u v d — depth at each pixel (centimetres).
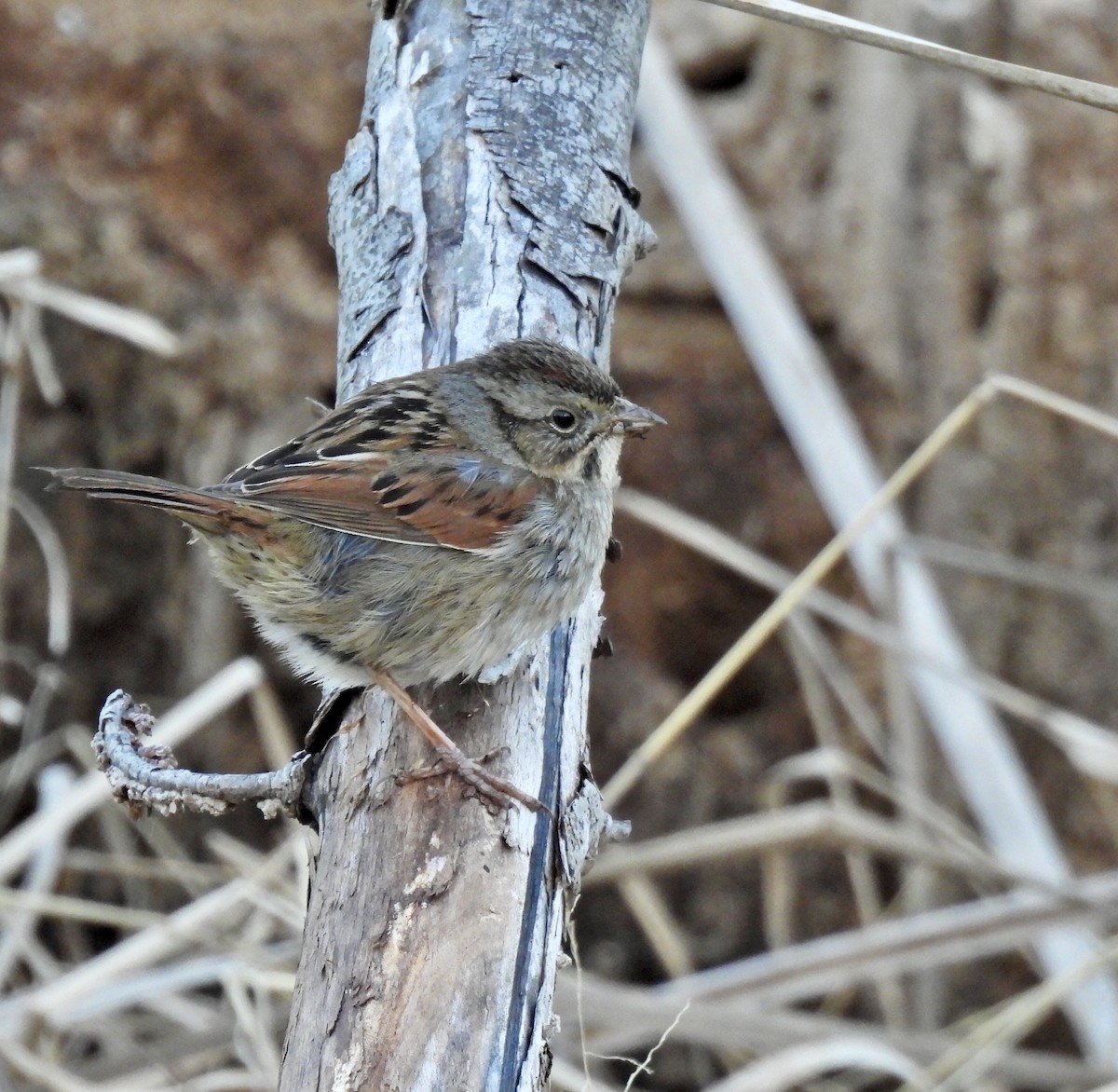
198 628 1230
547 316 721
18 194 1209
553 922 573
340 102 1266
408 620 709
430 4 788
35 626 1236
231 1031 930
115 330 995
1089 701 1241
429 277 727
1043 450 1241
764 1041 934
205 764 1244
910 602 1067
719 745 1256
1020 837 1032
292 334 1227
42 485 1219
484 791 594
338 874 580
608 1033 939
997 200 1248
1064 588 1091
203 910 909
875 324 1266
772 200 1298
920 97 1257
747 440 1270
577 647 712
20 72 1231
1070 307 1241
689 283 1291
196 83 1244
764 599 1267
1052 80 660
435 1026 525
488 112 747
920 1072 910
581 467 749
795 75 1293
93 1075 932
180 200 1238
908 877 1206
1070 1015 1152
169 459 1224
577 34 778
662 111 1123
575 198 738
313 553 719
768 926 1237
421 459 718
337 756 634
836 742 1146
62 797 982
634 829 1241
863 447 1159
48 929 1221
